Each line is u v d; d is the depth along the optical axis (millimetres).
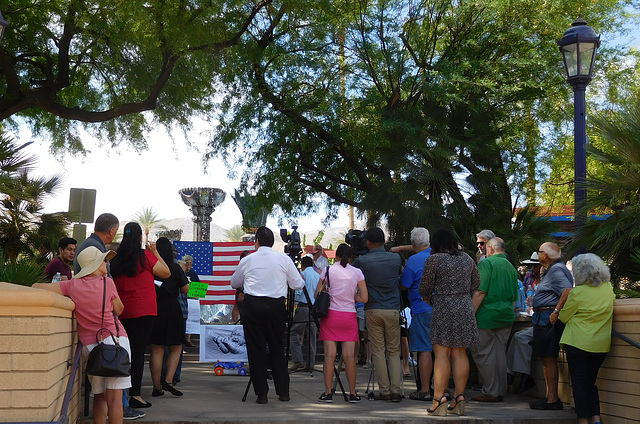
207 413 7191
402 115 17953
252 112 20484
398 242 17188
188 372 12453
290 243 10867
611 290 7016
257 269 8070
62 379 5531
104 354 5648
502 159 20703
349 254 8328
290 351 12992
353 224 29016
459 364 7363
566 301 7188
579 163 9352
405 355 11453
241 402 8125
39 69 17844
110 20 15109
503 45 21203
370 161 21469
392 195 17297
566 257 8656
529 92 20953
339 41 21359
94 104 18828
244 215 22156
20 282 7508
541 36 21328
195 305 12734
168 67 15242
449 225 16953
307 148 21422
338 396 8844
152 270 7473
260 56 18891
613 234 8125
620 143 8445
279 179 21234
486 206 17719
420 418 6977
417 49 21344
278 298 8086
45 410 4902
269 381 10711
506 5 20578
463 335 7238
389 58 20734
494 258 8492
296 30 20078
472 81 19891
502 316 8422
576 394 6895
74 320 5953
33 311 4941
